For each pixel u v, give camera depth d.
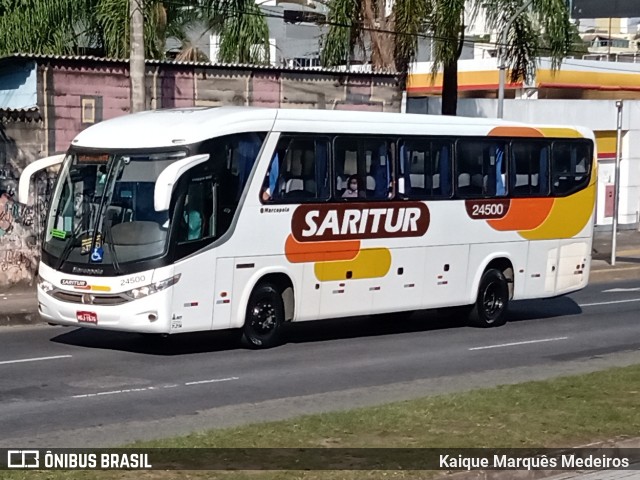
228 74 23.92
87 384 12.55
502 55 27.19
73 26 26.89
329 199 16.16
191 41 31.59
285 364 14.30
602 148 40.34
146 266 14.18
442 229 17.88
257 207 15.23
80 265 14.51
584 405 10.45
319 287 16.11
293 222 15.68
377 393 12.00
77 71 21.52
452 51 26.70
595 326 19.08
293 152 15.70
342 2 27.30
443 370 13.99
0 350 15.16
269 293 15.61
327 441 8.71
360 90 26.23
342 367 14.13
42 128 21.06
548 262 19.89
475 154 18.45
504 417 9.81
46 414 10.77
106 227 14.45
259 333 15.58
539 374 13.53
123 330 14.36
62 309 14.67
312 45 42.16
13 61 21.20
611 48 70.44
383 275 16.98
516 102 36.44
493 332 18.19
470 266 18.41
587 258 20.69
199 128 14.64
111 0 25.19
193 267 14.49
